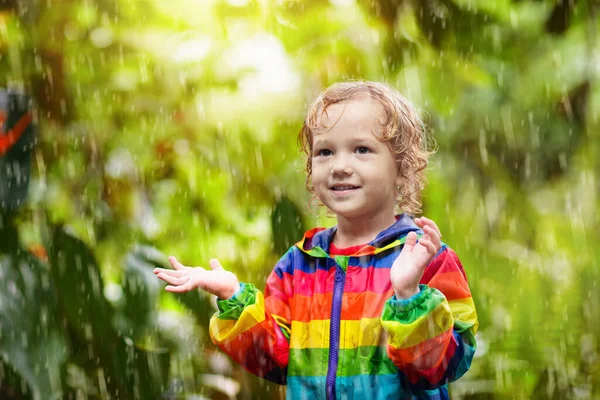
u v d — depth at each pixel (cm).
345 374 236
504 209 481
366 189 242
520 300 414
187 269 249
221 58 499
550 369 395
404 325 220
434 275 242
